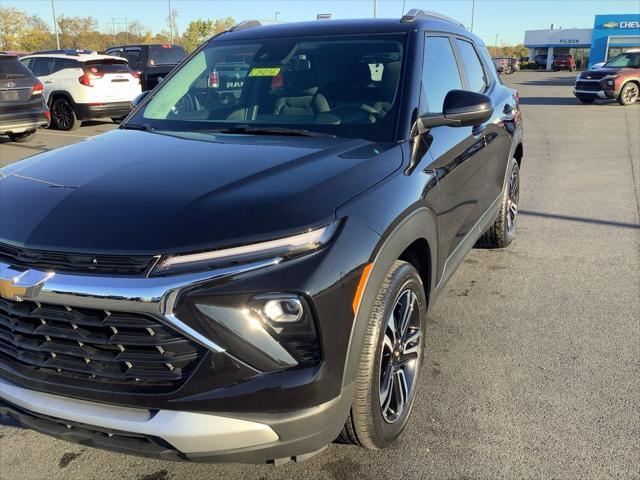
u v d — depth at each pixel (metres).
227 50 3.63
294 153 2.48
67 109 13.17
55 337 1.98
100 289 1.85
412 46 3.16
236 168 2.30
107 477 2.46
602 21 49.78
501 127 4.26
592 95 18.84
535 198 6.99
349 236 2.02
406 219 2.36
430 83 3.17
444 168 2.91
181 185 2.16
